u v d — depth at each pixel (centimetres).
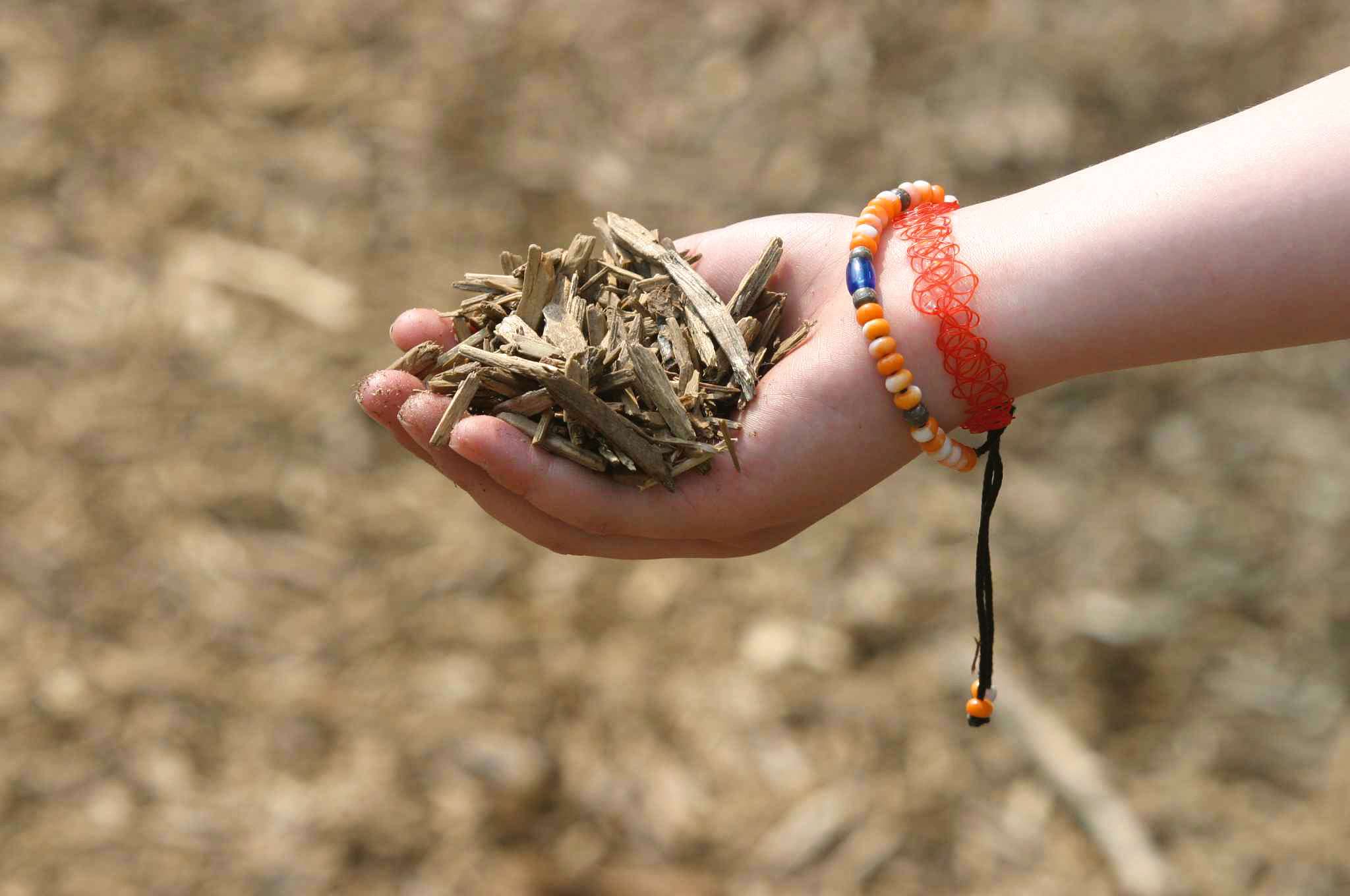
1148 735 124
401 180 157
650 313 104
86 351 137
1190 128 161
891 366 99
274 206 153
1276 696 124
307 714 123
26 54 165
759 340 104
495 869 119
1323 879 119
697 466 101
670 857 120
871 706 125
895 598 128
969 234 99
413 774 121
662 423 101
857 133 163
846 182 159
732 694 125
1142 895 119
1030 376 99
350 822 120
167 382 135
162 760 121
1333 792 121
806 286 104
